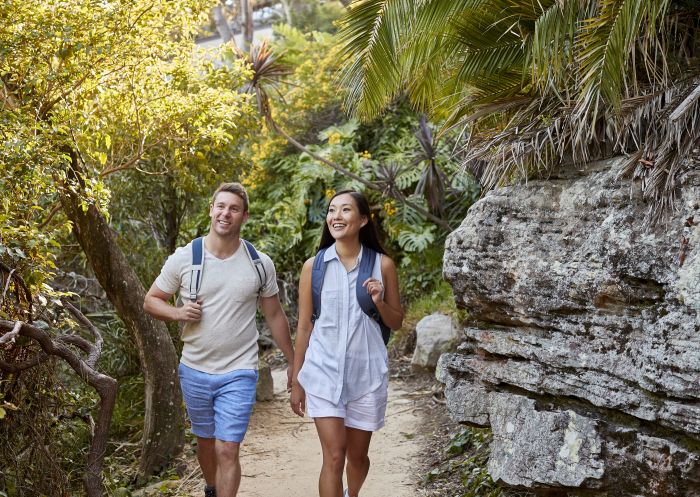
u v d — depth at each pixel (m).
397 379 7.66
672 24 3.65
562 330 3.67
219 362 3.94
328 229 3.94
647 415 3.21
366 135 12.02
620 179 3.55
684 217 3.22
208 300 3.93
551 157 3.93
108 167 5.77
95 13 4.46
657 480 3.18
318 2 17.16
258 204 12.05
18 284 3.83
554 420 3.61
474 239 4.07
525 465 3.70
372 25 4.20
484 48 4.22
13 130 3.85
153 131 5.75
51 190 4.02
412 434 5.80
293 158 11.92
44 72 4.46
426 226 10.43
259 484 4.98
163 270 4.00
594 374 3.47
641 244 3.33
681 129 3.32
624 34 3.29
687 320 3.11
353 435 3.86
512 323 3.97
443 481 4.69
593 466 3.40
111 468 5.44
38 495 3.94
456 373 4.27
